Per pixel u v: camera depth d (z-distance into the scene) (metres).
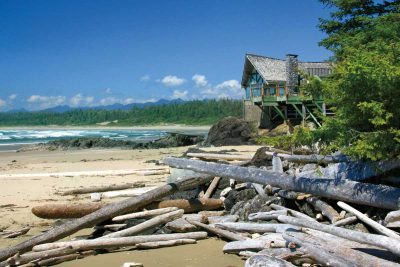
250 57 37.09
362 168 7.50
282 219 7.50
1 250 7.11
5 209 11.30
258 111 37.81
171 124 134.25
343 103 7.09
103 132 91.50
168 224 8.41
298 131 7.29
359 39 16.33
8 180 16.14
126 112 171.38
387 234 6.22
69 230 7.91
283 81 35.53
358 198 6.93
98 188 13.20
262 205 8.71
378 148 6.62
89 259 7.27
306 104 30.72
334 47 18.50
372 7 19.16
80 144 39.09
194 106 143.62
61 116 191.25
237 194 9.81
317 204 7.81
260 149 12.77
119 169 19.05
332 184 7.25
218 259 7.05
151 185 14.22
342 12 19.27
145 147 38.16
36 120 189.38
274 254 5.98
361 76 6.63
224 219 8.74
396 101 6.66
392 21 16.55
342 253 5.67
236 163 12.95
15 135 75.50
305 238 6.36
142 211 8.98
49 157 29.34
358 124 7.01
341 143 6.91
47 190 13.88
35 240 7.47
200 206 9.63
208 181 10.60
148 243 7.72
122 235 7.94
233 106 134.62
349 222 7.05
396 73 6.39
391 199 6.56
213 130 34.94
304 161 9.74
